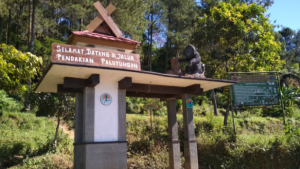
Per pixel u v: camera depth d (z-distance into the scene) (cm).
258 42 1628
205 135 1296
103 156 718
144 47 3641
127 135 1391
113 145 738
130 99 2286
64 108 1275
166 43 3472
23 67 984
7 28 2797
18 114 1756
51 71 675
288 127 1220
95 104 754
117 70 682
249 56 1639
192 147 945
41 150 1146
